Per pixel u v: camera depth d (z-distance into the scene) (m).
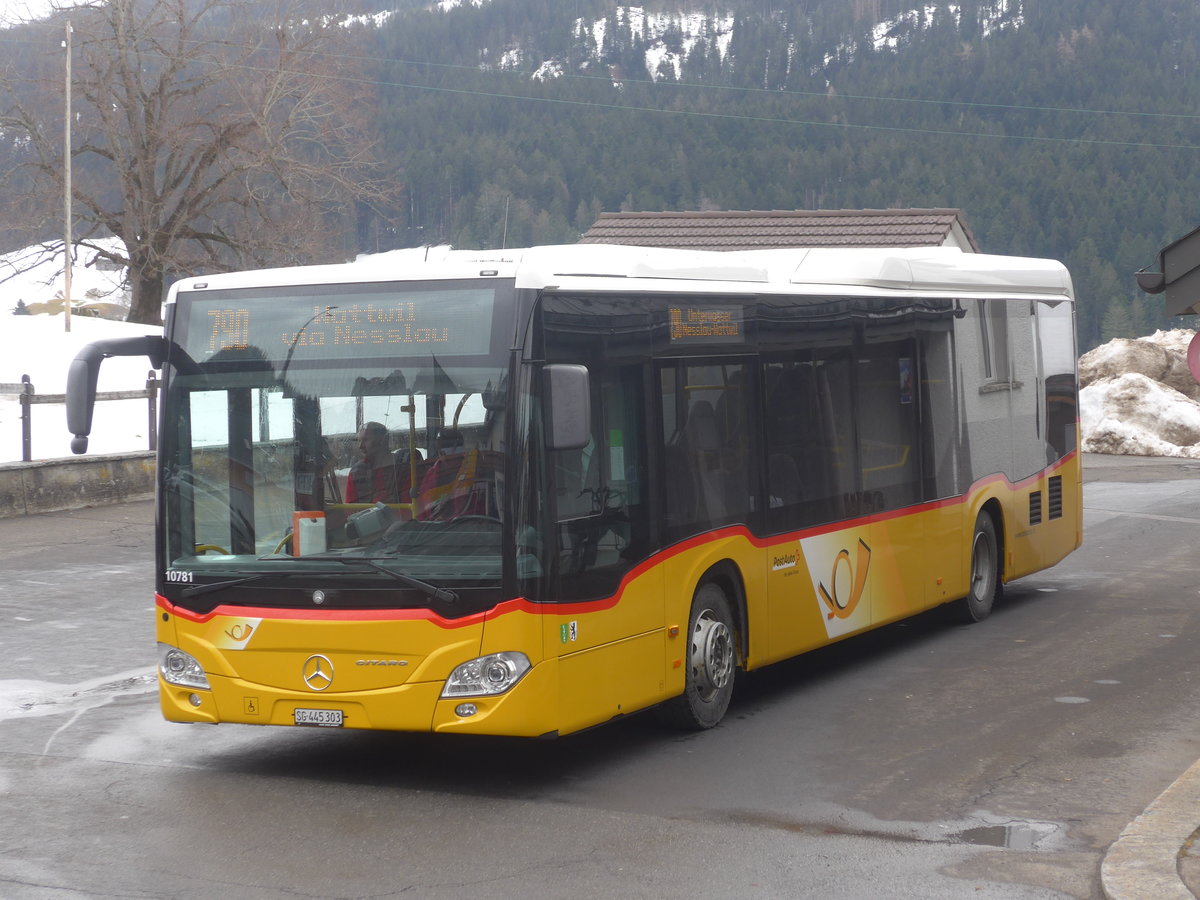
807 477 10.28
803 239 35.50
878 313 11.38
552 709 7.61
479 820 7.27
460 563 7.57
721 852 6.70
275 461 7.94
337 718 7.74
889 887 6.19
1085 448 35.19
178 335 8.20
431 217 184.38
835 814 7.29
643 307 8.56
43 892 6.19
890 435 11.48
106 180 56.72
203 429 8.09
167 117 53.91
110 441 26.61
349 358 7.88
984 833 6.95
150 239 53.69
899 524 11.54
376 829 7.12
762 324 9.82
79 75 52.16
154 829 7.13
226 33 53.72
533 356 7.67
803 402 10.27
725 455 9.32
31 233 52.97
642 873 6.41
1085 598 14.45
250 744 8.93
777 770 8.17
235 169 53.47
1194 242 11.44
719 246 35.88
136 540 18.41
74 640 12.28
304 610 7.78
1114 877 6.09
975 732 8.98
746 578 9.51
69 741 8.98
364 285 7.89
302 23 53.91
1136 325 170.25
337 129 54.41
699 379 9.09
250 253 54.25
